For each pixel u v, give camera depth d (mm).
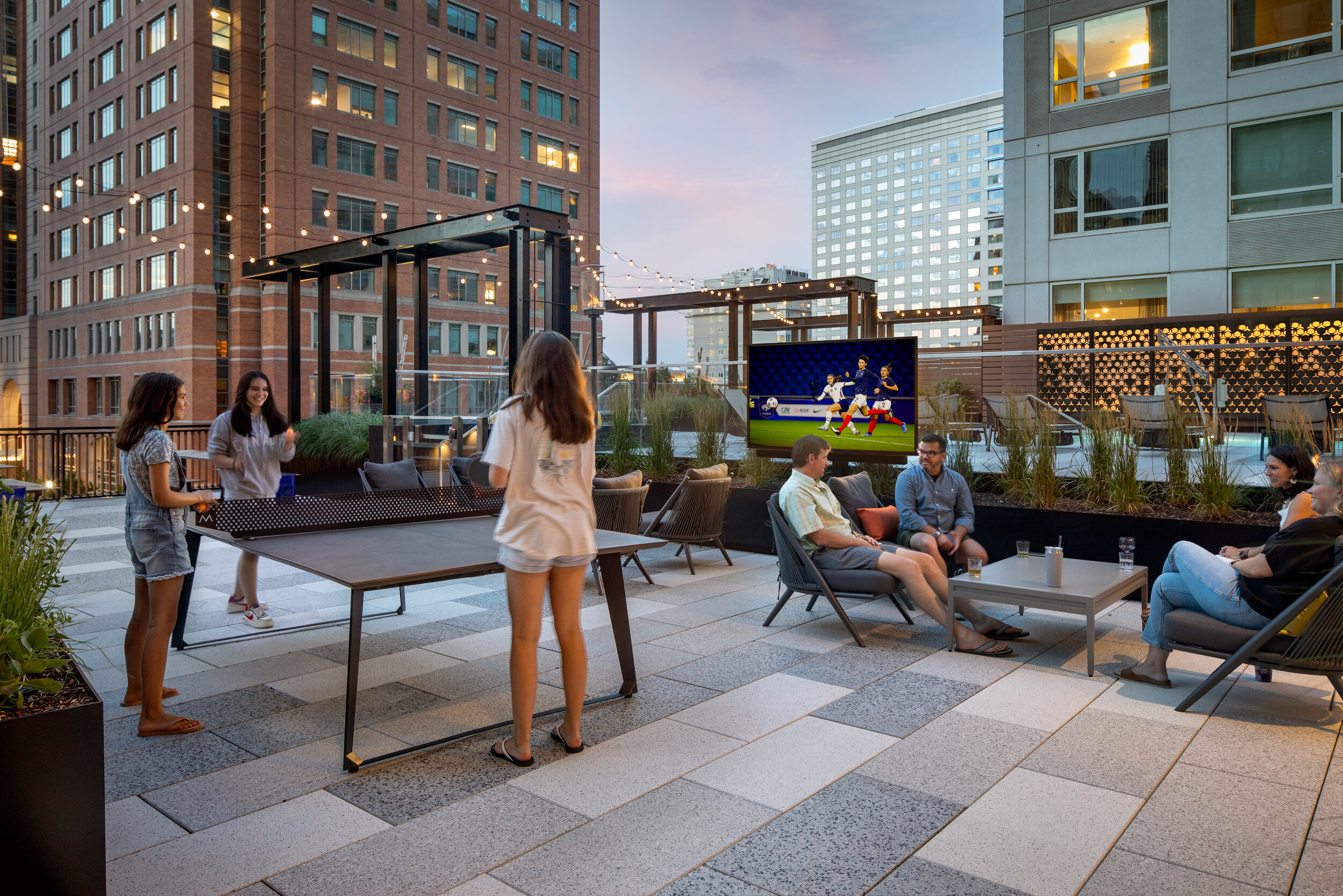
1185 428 6430
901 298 140125
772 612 5352
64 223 43938
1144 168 14766
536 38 43344
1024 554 5312
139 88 37438
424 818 2781
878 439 7805
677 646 4906
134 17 37188
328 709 3846
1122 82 14922
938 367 9734
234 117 34344
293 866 2461
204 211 34219
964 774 3121
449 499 4973
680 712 3801
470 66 40375
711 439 9422
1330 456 3840
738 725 3639
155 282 36719
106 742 3441
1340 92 12992
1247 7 13727
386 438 13000
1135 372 11375
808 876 2402
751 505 8242
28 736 1876
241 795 2957
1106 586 4590
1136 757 3279
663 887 2342
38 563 2615
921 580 4895
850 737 3500
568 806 2861
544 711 3775
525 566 3098
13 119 49438
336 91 35312
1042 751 3346
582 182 45625
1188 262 14375
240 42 34094
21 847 1876
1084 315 15477
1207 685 3750
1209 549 5809
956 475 5930
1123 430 6785
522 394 3105
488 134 41188
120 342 39531
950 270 135250
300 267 15773
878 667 4512
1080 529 6406
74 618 5547
